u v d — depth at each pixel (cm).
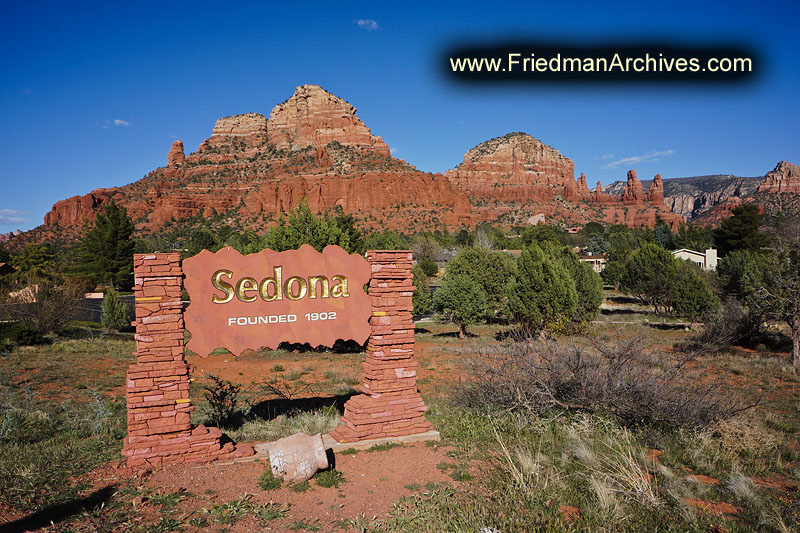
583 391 1006
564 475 712
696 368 1709
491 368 1107
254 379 1648
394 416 877
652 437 913
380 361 881
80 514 546
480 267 3284
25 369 1602
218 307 800
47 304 2580
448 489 649
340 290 886
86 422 979
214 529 531
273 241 2442
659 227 11094
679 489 680
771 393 1391
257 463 751
